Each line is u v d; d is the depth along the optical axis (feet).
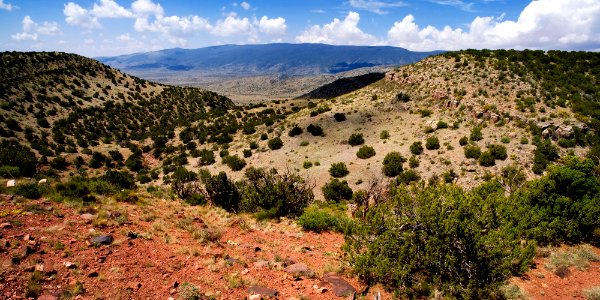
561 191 38.60
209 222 40.96
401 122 171.01
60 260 21.22
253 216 49.52
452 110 160.04
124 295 18.53
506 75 169.78
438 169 114.42
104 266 21.59
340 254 32.22
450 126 144.77
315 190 119.14
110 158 205.26
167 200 54.39
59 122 244.01
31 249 21.74
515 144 114.83
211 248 29.14
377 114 190.90
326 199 102.42
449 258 22.68
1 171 57.93
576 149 106.22
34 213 29.19
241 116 279.90
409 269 23.15
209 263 24.94
